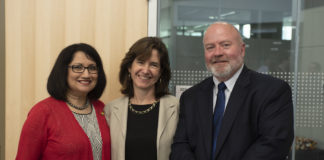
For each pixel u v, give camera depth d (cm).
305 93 266
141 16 268
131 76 221
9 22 256
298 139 267
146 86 209
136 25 268
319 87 265
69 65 188
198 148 184
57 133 177
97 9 263
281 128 161
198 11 271
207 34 187
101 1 262
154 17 268
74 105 196
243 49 190
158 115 209
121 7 266
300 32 265
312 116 266
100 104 223
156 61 209
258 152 159
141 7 268
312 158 268
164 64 213
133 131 203
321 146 268
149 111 211
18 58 258
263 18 269
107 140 201
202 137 185
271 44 268
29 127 173
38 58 259
